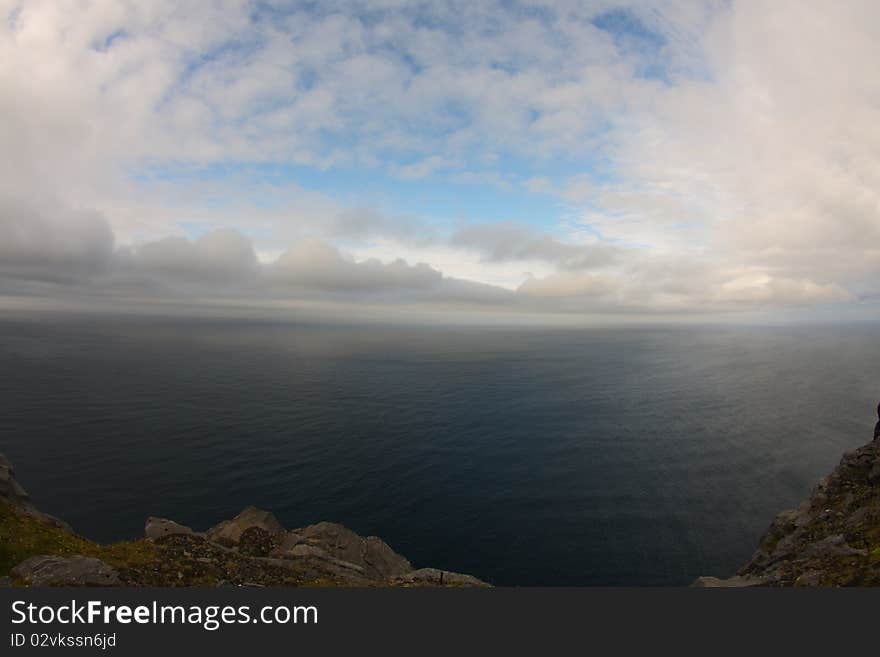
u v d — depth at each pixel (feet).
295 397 643.45
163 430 454.81
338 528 138.10
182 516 274.36
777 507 317.01
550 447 437.17
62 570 76.28
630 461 403.34
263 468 357.00
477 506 301.22
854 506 106.32
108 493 303.07
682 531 275.59
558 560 238.27
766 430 522.06
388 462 380.58
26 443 401.29
